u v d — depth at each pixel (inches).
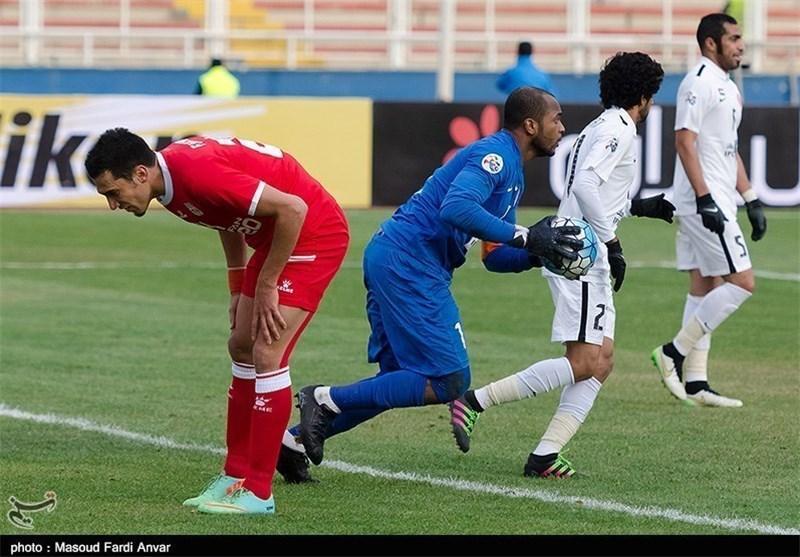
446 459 1036.5
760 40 4087.1
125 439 1089.4
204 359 1459.2
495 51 4121.6
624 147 989.8
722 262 1254.3
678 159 1290.6
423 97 4015.8
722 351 1550.2
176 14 4195.4
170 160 812.0
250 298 884.0
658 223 2874.0
